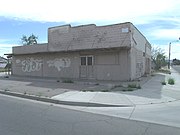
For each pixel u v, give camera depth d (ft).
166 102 38.42
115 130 22.80
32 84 60.54
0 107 33.65
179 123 25.99
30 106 34.86
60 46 81.30
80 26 75.72
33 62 91.76
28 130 22.21
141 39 89.45
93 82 62.49
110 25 69.21
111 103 36.29
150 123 25.80
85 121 26.27
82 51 74.38
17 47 99.04
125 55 66.33
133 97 41.14
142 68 92.58
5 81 69.41
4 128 22.77
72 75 78.07
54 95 42.96
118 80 67.15
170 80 66.95
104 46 70.13
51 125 24.22
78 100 38.14
